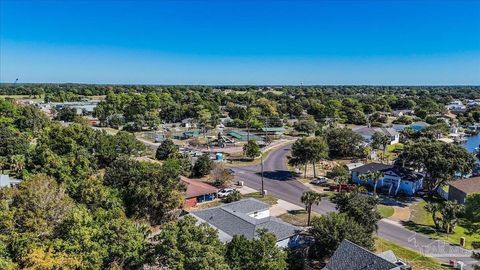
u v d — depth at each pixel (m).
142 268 29.00
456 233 45.97
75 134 70.81
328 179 70.50
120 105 165.38
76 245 27.77
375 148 94.06
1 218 31.81
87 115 167.00
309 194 47.34
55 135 67.81
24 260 26.78
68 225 30.94
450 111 183.62
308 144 70.81
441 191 61.97
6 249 28.75
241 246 29.31
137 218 44.88
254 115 151.75
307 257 38.06
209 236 29.14
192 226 28.83
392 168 66.81
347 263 31.23
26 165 63.12
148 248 28.97
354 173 68.69
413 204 57.81
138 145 81.00
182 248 26.97
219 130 132.25
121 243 28.59
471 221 30.73
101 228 29.80
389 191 62.50
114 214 35.22
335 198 46.06
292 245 38.53
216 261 25.67
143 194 44.97
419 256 39.19
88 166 60.97
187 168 68.44
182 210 48.75
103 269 27.94
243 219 40.38
